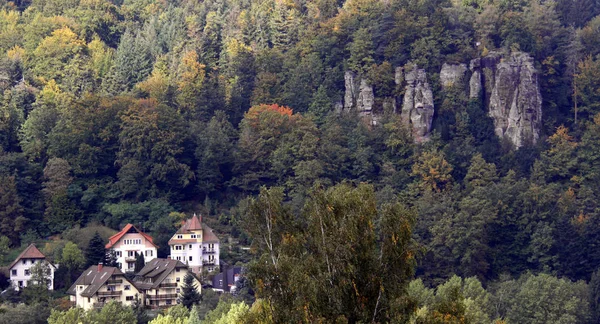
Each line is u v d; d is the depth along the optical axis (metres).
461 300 62.34
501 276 177.38
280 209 69.44
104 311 126.81
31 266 164.12
